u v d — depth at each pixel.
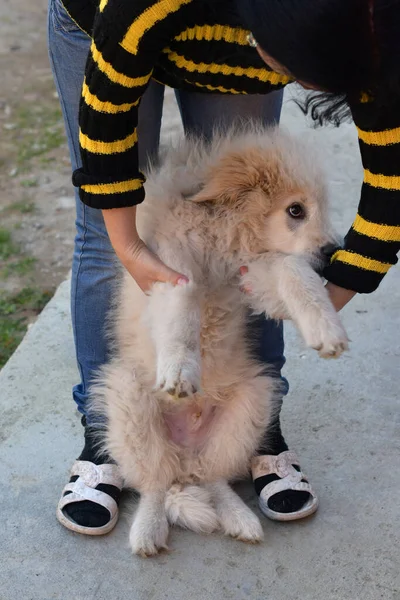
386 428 2.18
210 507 1.96
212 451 2.03
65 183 3.71
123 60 1.62
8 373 2.36
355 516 1.98
